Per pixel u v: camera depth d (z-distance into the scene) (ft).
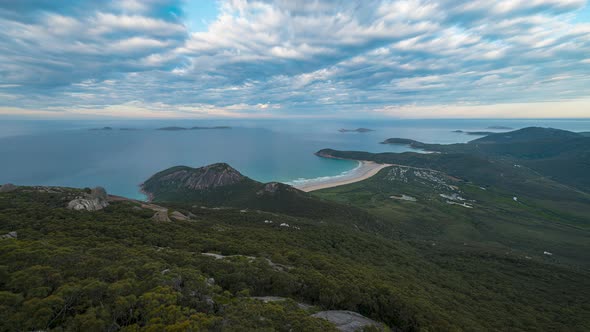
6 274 75.82
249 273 109.60
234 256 132.36
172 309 67.15
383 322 110.11
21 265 82.33
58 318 62.95
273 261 140.77
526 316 159.74
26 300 65.26
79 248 110.93
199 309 75.41
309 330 71.31
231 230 210.79
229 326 65.57
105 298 70.44
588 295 219.82
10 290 69.92
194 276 91.25
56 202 196.44
